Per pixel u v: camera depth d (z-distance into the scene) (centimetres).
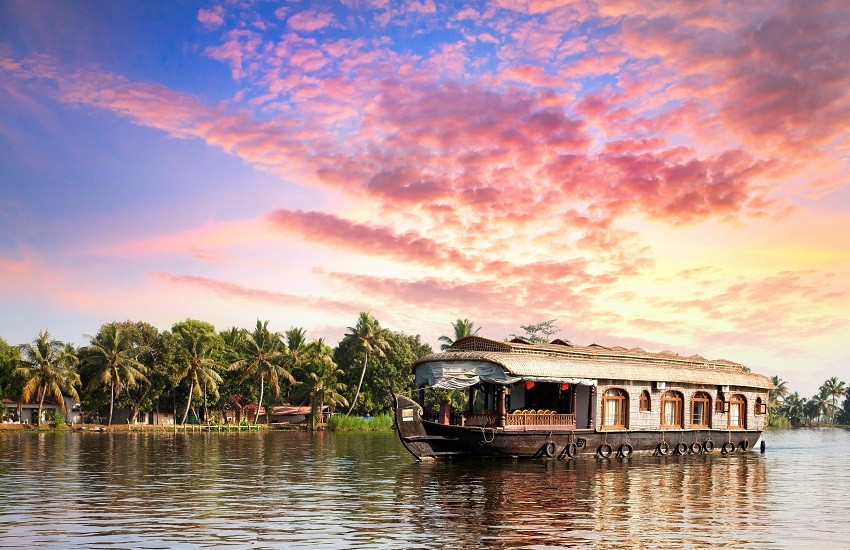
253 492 1939
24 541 1310
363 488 2022
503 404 2778
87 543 1296
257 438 5125
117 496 1859
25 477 2294
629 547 1288
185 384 6906
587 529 1439
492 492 1948
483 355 2839
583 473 2456
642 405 3256
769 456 3697
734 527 1498
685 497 1923
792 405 16600
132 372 6450
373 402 7906
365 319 7812
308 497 1844
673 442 3388
